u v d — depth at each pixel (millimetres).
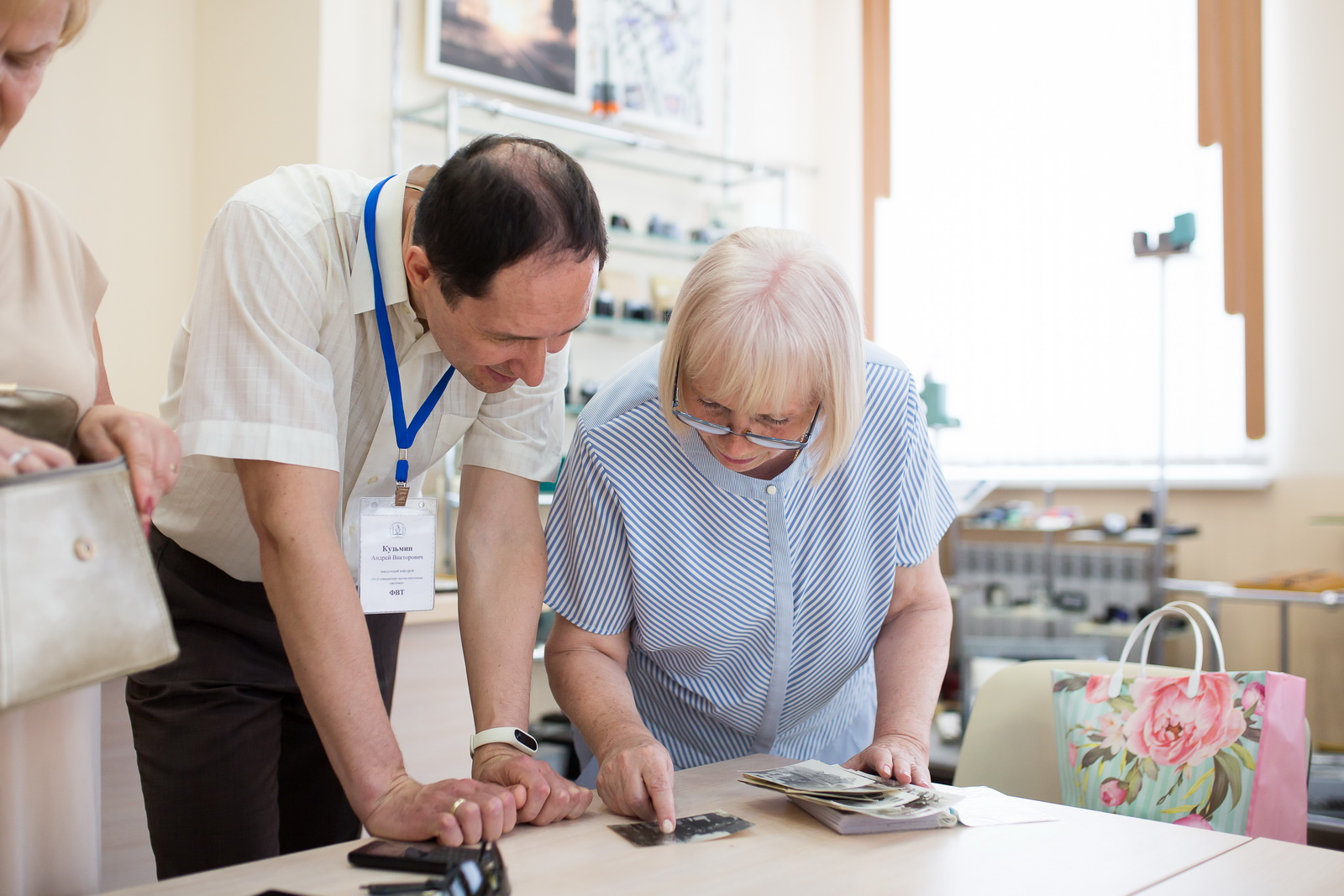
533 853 970
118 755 1897
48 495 737
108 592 767
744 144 4320
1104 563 3633
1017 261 4105
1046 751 1622
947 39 4297
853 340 1156
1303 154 3504
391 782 1053
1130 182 3834
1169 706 1468
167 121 2959
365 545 1291
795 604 1354
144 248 2908
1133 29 3826
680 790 1191
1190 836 1049
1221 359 3648
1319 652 3471
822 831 1047
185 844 1369
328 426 1151
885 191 4430
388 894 819
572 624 1343
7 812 934
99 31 2811
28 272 1004
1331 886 912
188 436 1111
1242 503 3660
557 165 1040
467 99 3021
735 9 4301
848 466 1311
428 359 1301
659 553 1289
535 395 1376
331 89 2979
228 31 2910
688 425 1214
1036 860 969
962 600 3666
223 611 1354
